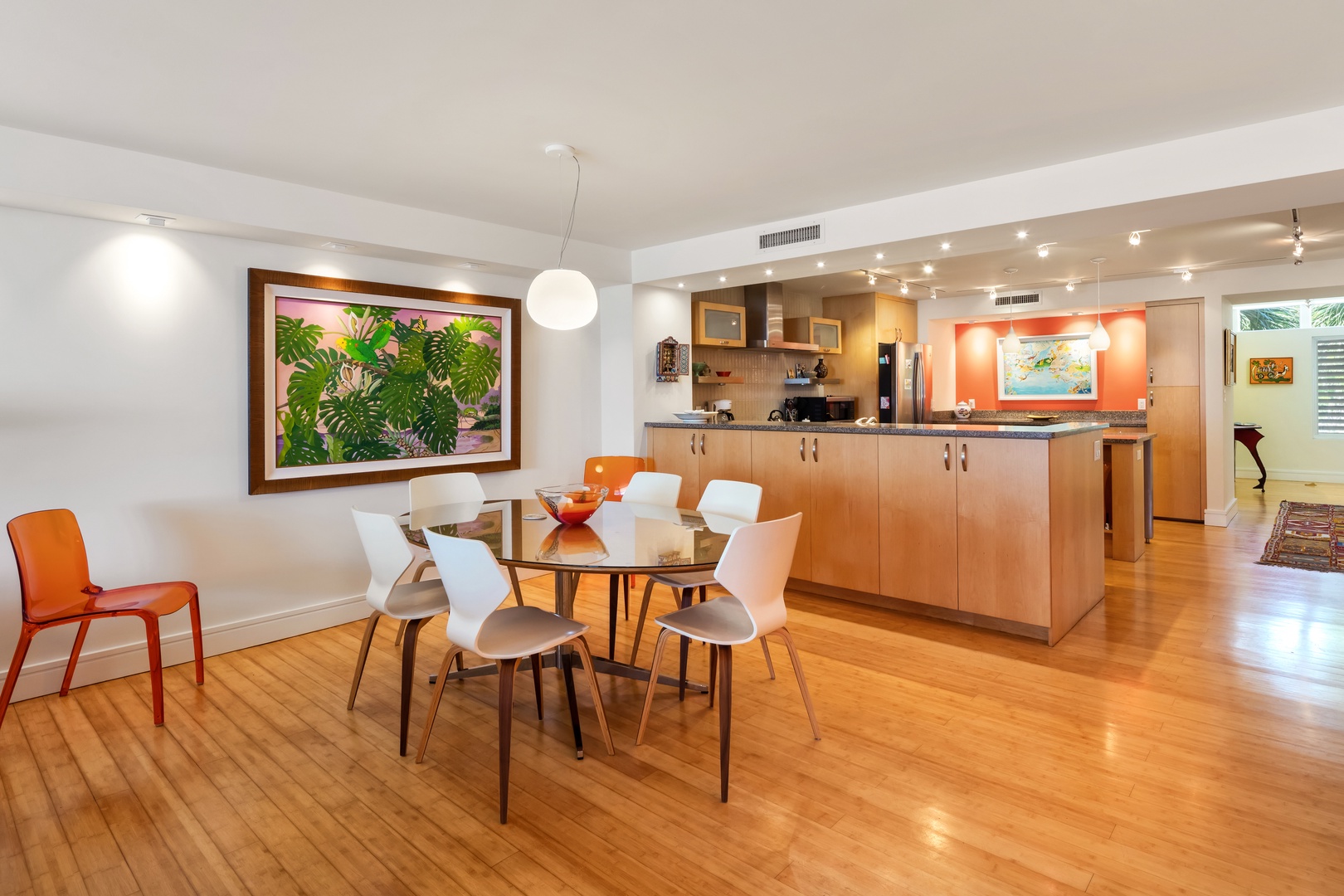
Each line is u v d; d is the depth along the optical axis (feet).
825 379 25.17
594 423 17.92
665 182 11.76
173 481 11.30
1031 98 8.60
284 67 7.61
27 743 8.67
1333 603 13.64
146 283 10.98
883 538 13.48
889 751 8.29
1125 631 12.29
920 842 6.57
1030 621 11.79
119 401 10.75
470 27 6.82
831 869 6.20
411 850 6.55
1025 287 24.82
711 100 8.59
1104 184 10.62
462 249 13.88
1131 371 25.94
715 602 9.14
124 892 6.01
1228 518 22.34
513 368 15.85
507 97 8.43
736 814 7.06
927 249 13.57
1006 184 11.53
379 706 9.70
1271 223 15.48
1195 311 21.97
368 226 12.54
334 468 13.10
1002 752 8.23
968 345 29.63
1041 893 5.86
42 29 6.74
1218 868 6.13
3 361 9.77
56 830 6.88
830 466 14.16
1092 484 13.51
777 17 6.71
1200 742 8.38
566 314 10.02
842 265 15.11
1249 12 6.71
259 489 12.08
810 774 7.80
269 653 11.84
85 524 10.46
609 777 7.80
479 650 7.27
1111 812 6.99
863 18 6.75
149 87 8.03
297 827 6.90
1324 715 9.02
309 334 12.67
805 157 10.59
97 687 10.41
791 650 8.36
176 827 6.91
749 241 14.90
